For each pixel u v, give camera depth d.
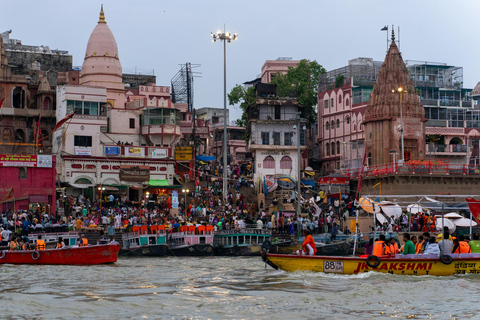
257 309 22.84
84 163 68.44
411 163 62.50
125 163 70.12
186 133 92.00
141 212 59.25
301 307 23.23
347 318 21.42
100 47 81.06
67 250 39.19
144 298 25.12
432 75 87.31
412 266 30.56
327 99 89.81
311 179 76.19
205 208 62.38
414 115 69.50
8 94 71.62
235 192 71.81
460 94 87.31
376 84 71.00
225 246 49.75
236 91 93.88
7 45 91.06
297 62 107.62
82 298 25.19
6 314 21.97
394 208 41.28
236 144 107.94
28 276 32.94
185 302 24.17
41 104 72.62
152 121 74.88
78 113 69.38
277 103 78.50
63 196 63.59
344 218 57.66
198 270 36.38
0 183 60.16
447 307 23.30
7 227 49.16
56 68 88.50
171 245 51.00
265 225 56.94
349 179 67.31
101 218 57.34
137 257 48.78
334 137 88.12
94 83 80.25
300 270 31.70
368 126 70.94
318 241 51.03
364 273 30.55
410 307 23.28
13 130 71.31
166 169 71.75
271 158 77.44
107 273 34.47
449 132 83.12
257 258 47.12
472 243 32.16
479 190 63.78
